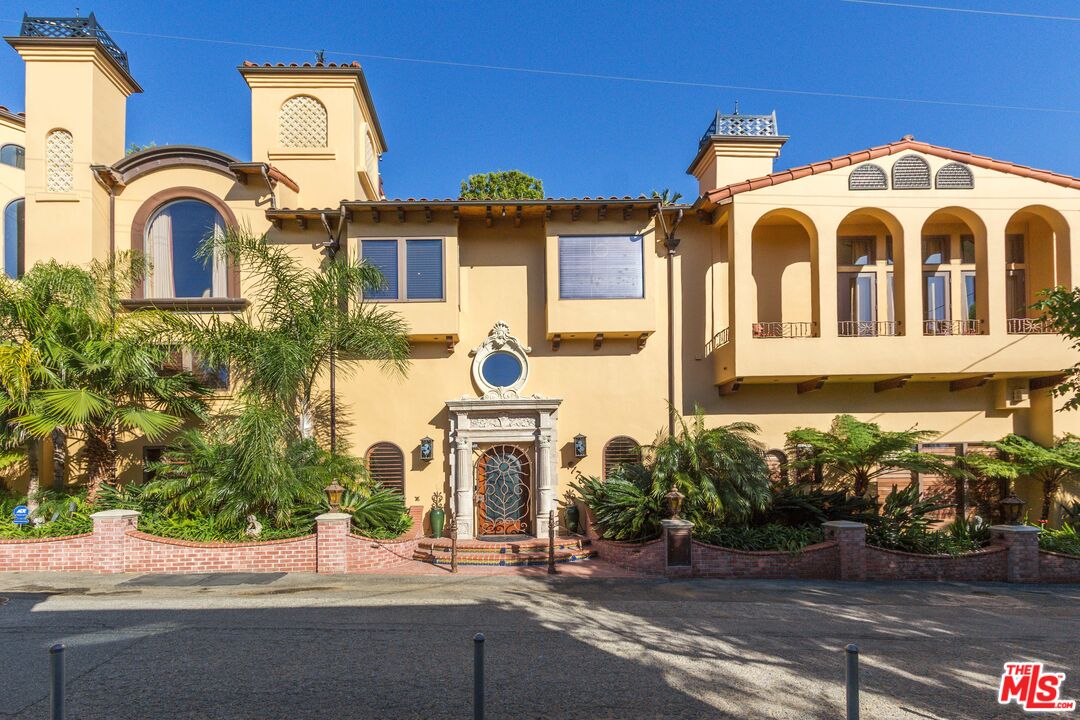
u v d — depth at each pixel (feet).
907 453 45.96
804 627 28.45
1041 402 49.78
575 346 50.78
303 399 44.86
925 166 47.29
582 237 49.24
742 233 46.91
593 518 47.01
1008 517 41.96
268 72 51.88
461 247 51.13
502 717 19.13
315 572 38.42
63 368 39.65
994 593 35.91
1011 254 52.49
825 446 46.96
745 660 24.11
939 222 51.80
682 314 51.24
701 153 59.41
